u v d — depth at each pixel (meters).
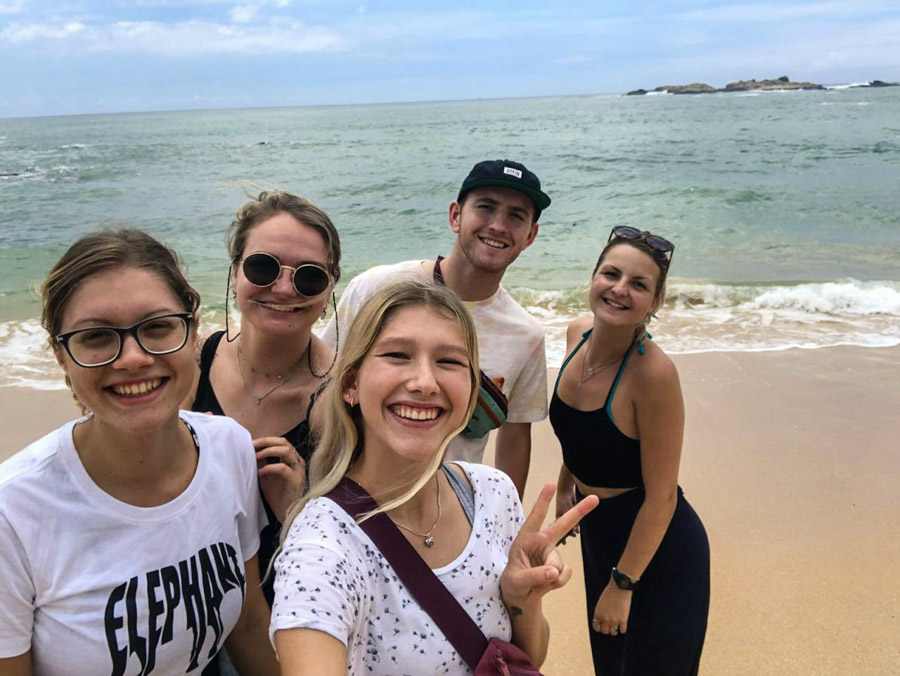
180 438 1.70
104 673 1.53
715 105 93.44
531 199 2.93
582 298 9.79
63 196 22.16
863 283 10.31
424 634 1.52
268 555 2.06
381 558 1.55
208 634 1.68
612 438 2.66
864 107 74.06
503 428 3.27
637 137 42.69
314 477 1.75
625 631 2.69
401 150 38.19
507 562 1.75
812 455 5.17
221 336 2.54
